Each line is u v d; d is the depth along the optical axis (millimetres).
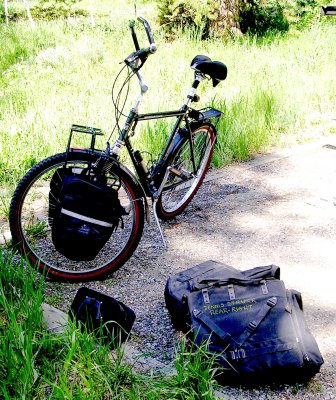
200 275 3469
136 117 3990
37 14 16906
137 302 3648
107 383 2629
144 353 2984
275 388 2902
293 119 7121
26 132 6258
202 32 11758
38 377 2617
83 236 3686
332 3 12922
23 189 3721
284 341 2902
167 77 8594
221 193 5383
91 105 7270
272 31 12438
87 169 3760
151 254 4270
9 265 3531
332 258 4250
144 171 4230
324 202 5184
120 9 16141
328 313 3564
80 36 12094
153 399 2590
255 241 4492
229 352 2881
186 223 4777
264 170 5941
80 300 3221
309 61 9367
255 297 3057
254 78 8453
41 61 9945
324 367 3066
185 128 4574
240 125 6551
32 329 2965
